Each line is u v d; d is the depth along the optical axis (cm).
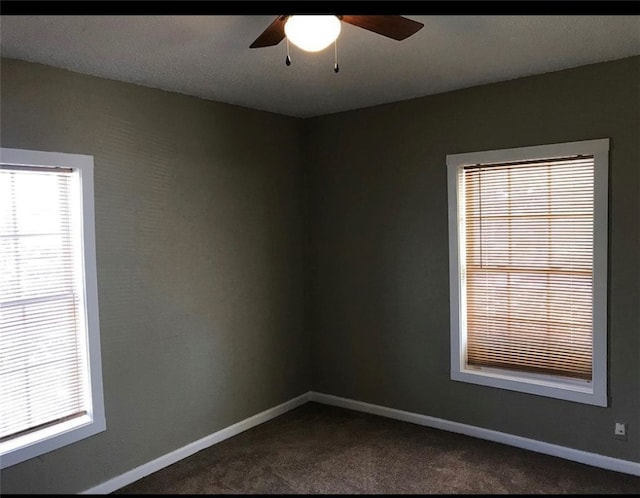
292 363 460
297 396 466
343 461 354
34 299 296
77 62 290
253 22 237
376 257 429
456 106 379
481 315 384
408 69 323
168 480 336
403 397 423
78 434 308
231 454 371
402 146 407
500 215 369
